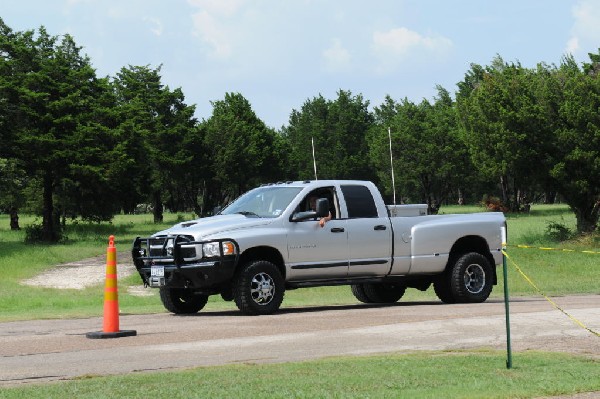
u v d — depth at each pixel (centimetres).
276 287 1789
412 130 12581
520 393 885
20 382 1033
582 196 5753
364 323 1587
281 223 1822
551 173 5616
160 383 973
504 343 1319
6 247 5984
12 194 8006
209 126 12206
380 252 1936
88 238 7381
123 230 8419
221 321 1672
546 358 1145
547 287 3191
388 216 1966
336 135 17000
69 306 2467
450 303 2073
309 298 2766
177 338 1423
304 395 878
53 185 7144
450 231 2028
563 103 5756
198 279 1742
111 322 1462
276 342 1353
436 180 12581
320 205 1819
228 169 12062
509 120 5744
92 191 7600
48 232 6988
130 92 11388
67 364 1172
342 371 1035
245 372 1040
